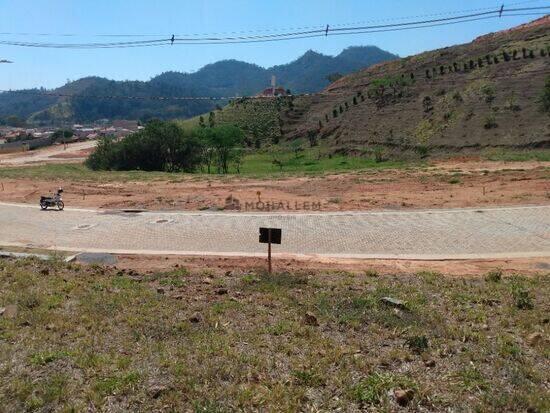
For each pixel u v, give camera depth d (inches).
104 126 7327.8
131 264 519.8
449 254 545.3
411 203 796.6
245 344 298.5
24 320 328.8
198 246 593.6
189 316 344.8
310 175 1161.4
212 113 3927.2
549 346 293.4
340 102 3558.1
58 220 740.7
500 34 3533.5
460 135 2301.9
